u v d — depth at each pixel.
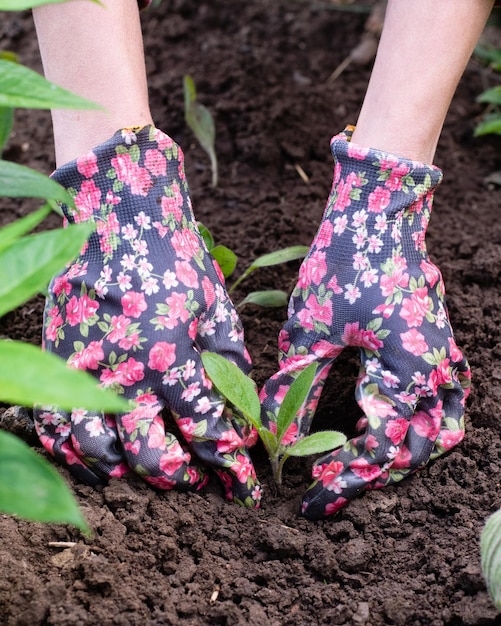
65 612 0.83
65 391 0.68
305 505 0.92
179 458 0.90
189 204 0.94
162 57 1.45
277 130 1.31
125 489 0.90
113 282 0.89
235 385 0.88
